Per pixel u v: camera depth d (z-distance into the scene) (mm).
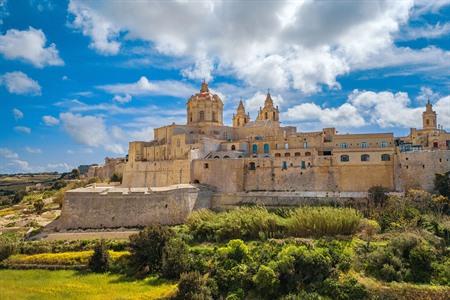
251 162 99562
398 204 72375
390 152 87812
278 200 89812
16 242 69062
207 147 112125
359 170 89500
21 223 92938
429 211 70000
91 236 76938
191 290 47531
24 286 51781
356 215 65938
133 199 86625
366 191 88062
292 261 51031
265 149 111562
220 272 52562
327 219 64812
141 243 57938
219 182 99938
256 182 98062
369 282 49156
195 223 72938
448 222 63281
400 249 53875
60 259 61438
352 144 98812
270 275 49500
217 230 68375
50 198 138500
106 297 47500
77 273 57625
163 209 86562
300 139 104938
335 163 91500
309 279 50938
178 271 54156
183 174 105812
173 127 120688
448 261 52031
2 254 63250
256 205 83938
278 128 123938
